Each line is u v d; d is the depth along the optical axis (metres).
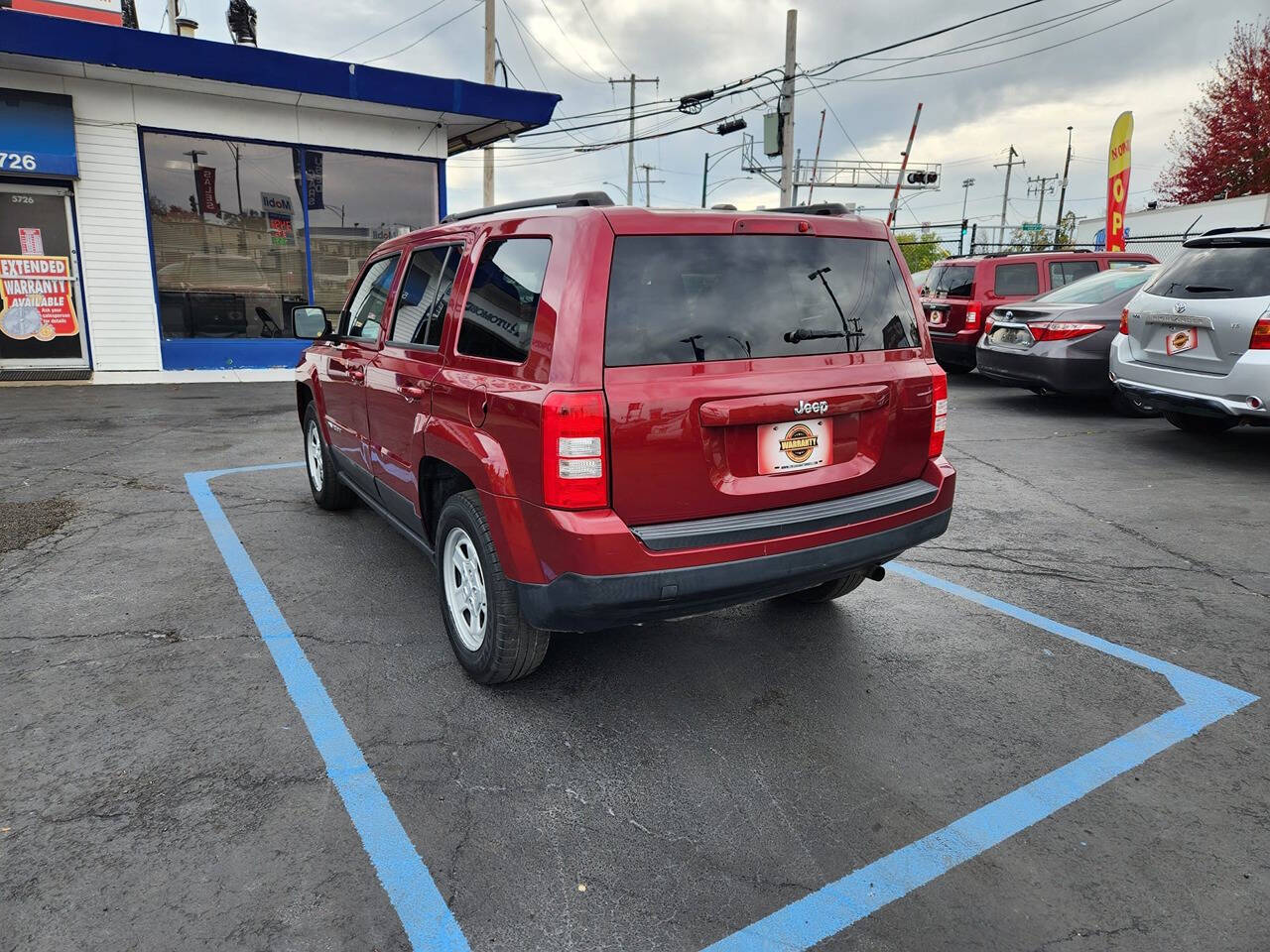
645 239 2.85
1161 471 7.04
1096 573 4.82
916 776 2.90
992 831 2.61
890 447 3.33
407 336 3.94
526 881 2.37
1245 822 2.66
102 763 2.87
